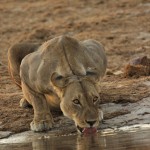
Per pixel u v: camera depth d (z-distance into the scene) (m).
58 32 25.50
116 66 20.70
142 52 22.08
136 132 13.23
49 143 13.03
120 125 14.09
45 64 14.15
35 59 14.52
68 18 27.66
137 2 28.80
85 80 13.29
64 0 30.78
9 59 16.16
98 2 29.72
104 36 24.39
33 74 14.41
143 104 15.13
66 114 13.33
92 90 13.15
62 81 13.34
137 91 16.12
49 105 14.97
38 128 14.30
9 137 14.20
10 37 25.52
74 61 13.83
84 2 29.98
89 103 13.02
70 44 14.16
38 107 14.55
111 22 26.17
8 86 18.91
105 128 13.97
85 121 12.95
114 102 15.43
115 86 16.81
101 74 15.52
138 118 14.40
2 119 15.09
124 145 12.04
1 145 13.40
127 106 15.14
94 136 13.16
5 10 30.08
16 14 29.33
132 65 18.41
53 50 14.17
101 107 15.23
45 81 14.12
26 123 14.77
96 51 15.29
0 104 16.28
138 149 11.61
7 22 28.06
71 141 13.00
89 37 24.44
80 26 26.03
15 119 15.05
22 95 17.02
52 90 14.12
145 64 19.19
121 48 22.72
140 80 17.23
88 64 14.17
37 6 30.33
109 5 29.14
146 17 26.47
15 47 16.12
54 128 14.41
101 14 27.83
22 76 14.79
